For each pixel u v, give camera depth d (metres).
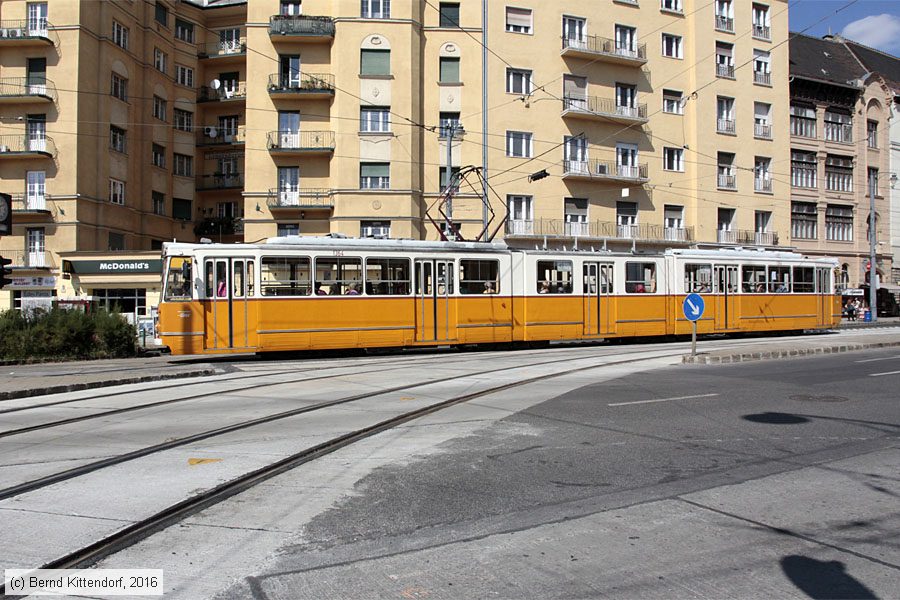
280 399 11.63
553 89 38.72
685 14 42.78
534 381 13.73
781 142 45.91
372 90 35.78
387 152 35.78
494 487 6.33
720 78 43.53
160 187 42.44
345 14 35.88
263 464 7.17
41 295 35.50
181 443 8.20
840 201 50.41
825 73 51.31
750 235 44.47
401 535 5.14
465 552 4.80
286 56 37.09
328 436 8.53
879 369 15.34
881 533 5.14
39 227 35.62
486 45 37.16
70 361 20.62
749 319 26.05
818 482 6.45
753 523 5.36
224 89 45.19
